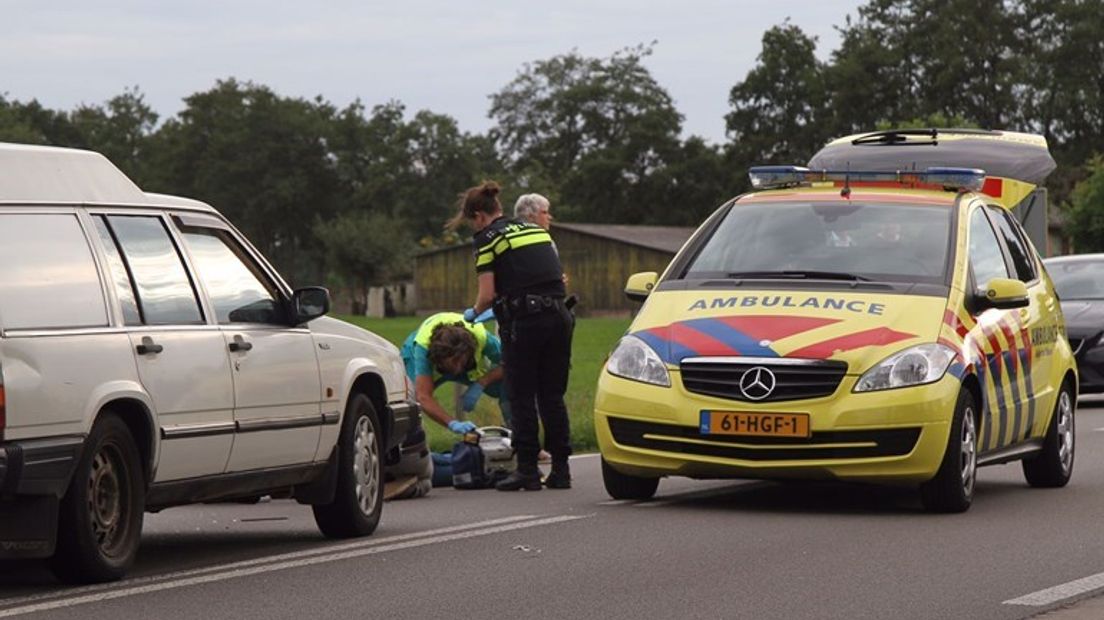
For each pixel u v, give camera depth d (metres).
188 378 16.34
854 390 20.17
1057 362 24.72
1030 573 15.95
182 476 16.33
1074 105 194.00
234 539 19.48
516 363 24.42
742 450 20.39
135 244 16.44
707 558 16.92
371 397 20.02
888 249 22.39
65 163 15.98
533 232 24.48
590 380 61.34
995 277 23.34
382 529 19.83
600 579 15.60
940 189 24.16
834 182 24.66
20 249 14.99
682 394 20.69
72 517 14.95
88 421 14.95
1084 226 129.62
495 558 17.03
